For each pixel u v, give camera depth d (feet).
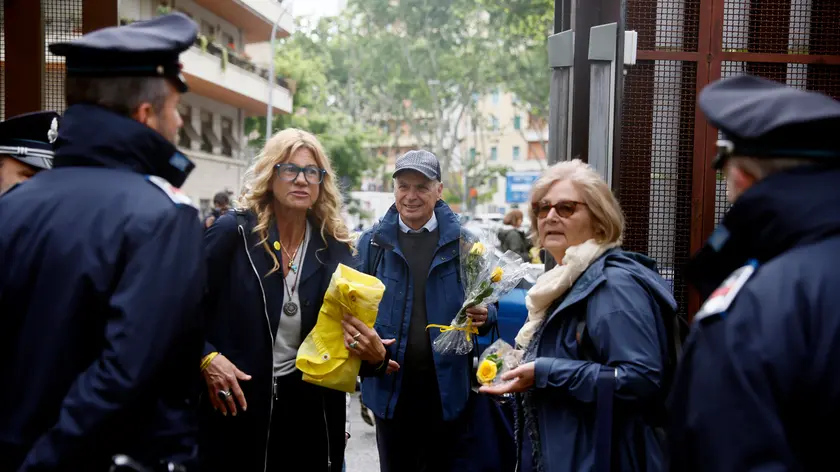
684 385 4.76
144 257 5.92
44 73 13.78
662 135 12.40
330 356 10.03
